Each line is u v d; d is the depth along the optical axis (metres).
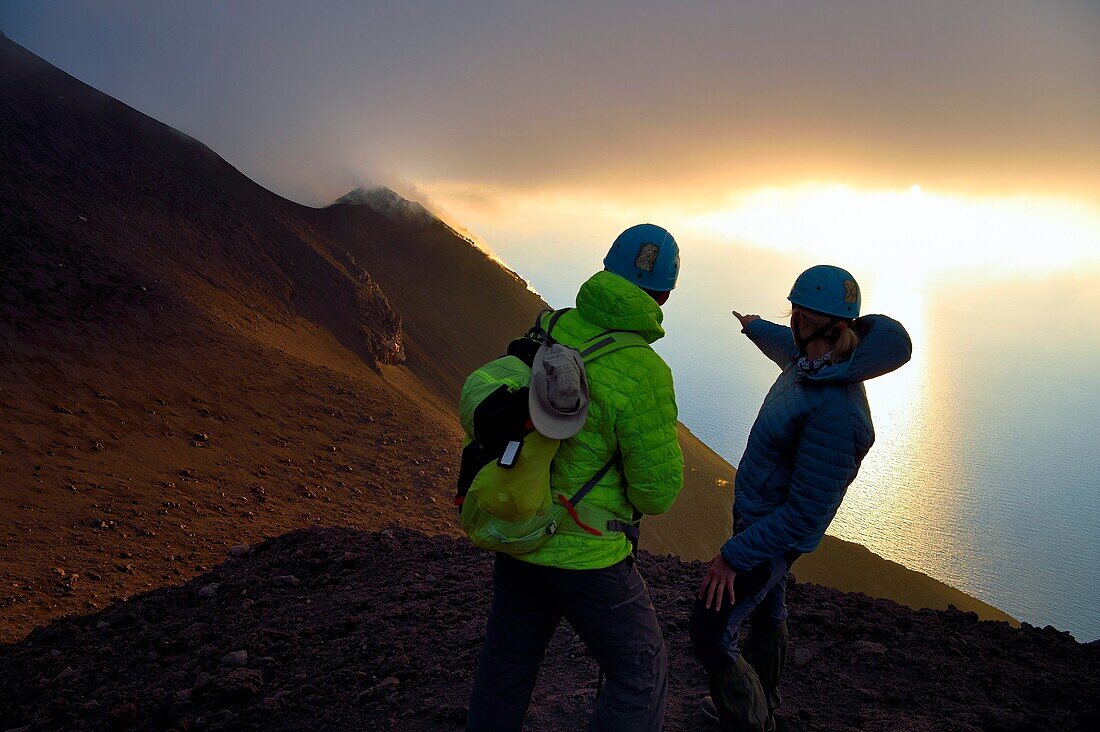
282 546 7.36
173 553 16.98
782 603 3.32
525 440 2.39
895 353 2.71
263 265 53.91
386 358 56.72
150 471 22.47
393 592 5.48
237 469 24.34
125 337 31.03
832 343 2.88
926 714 3.59
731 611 3.02
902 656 4.22
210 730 3.75
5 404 23.27
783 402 2.89
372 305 59.78
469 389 2.55
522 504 2.36
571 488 2.51
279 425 29.14
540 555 2.51
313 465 26.36
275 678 4.29
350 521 21.77
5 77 56.88
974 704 3.72
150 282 36.84
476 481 2.42
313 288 56.31
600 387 2.46
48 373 26.17
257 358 34.69
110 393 26.70
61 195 43.09
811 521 2.80
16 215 35.84
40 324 28.73
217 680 4.16
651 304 2.58
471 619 4.84
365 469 26.95
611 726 2.55
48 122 53.84
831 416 2.77
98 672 4.79
